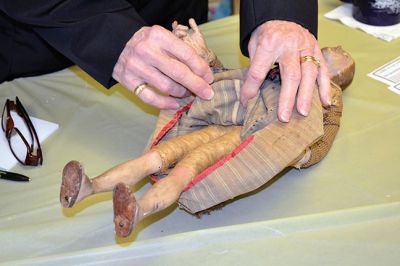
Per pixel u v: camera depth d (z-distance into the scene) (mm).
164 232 753
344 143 891
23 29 1132
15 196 853
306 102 789
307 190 803
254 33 908
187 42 979
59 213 806
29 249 749
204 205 734
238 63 1137
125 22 902
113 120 1019
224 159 749
